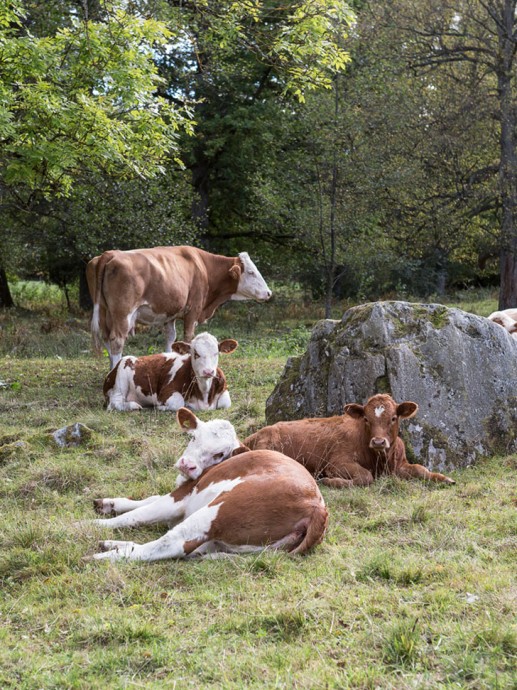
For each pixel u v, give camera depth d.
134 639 4.17
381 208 22.91
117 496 6.84
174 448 8.18
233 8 14.38
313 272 26.56
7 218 22.78
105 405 10.76
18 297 31.30
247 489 5.31
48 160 11.78
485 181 24.38
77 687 3.69
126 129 12.12
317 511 5.28
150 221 19.05
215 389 10.53
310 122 21.03
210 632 4.23
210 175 26.61
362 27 23.02
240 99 24.80
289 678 3.65
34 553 5.38
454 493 6.86
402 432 7.70
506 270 24.36
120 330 11.92
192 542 5.23
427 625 4.13
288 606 4.45
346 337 8.36
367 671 3.69
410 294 27.94
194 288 13.10
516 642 3.87
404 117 22.09
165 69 23.09
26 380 12.37
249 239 27.94
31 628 4.39
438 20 24.69
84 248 19.23
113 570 4.96
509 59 23.33
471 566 4.99
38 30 16.77
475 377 8.24
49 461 7.76
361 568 5.05
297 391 8.76
